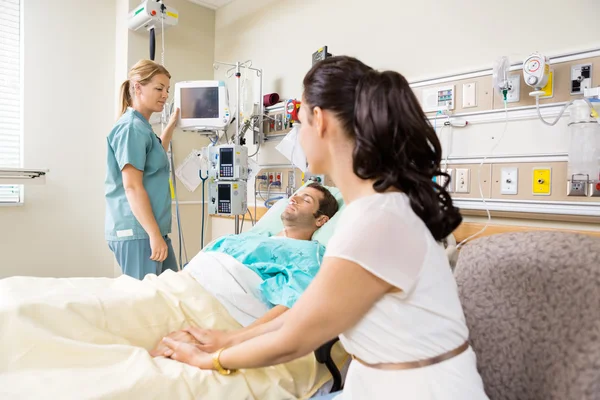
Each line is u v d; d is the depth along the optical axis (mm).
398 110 619
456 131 1833
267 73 2936
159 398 865
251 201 3014
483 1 1773
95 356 941
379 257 586
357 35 2314
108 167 1998
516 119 1654
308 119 711
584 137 1464
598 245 729
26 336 910
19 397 806
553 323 740
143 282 1335
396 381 615
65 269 2938
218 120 2588
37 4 2789
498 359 839
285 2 2797
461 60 1846
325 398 932
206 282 1361
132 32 2980
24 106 2754
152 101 2045
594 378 629
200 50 3354
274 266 1447
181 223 3240
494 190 1716
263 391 1018
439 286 628
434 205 641
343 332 669
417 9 2018
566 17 1546
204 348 1026
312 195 1885
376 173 644
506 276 850
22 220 2758
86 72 3004
